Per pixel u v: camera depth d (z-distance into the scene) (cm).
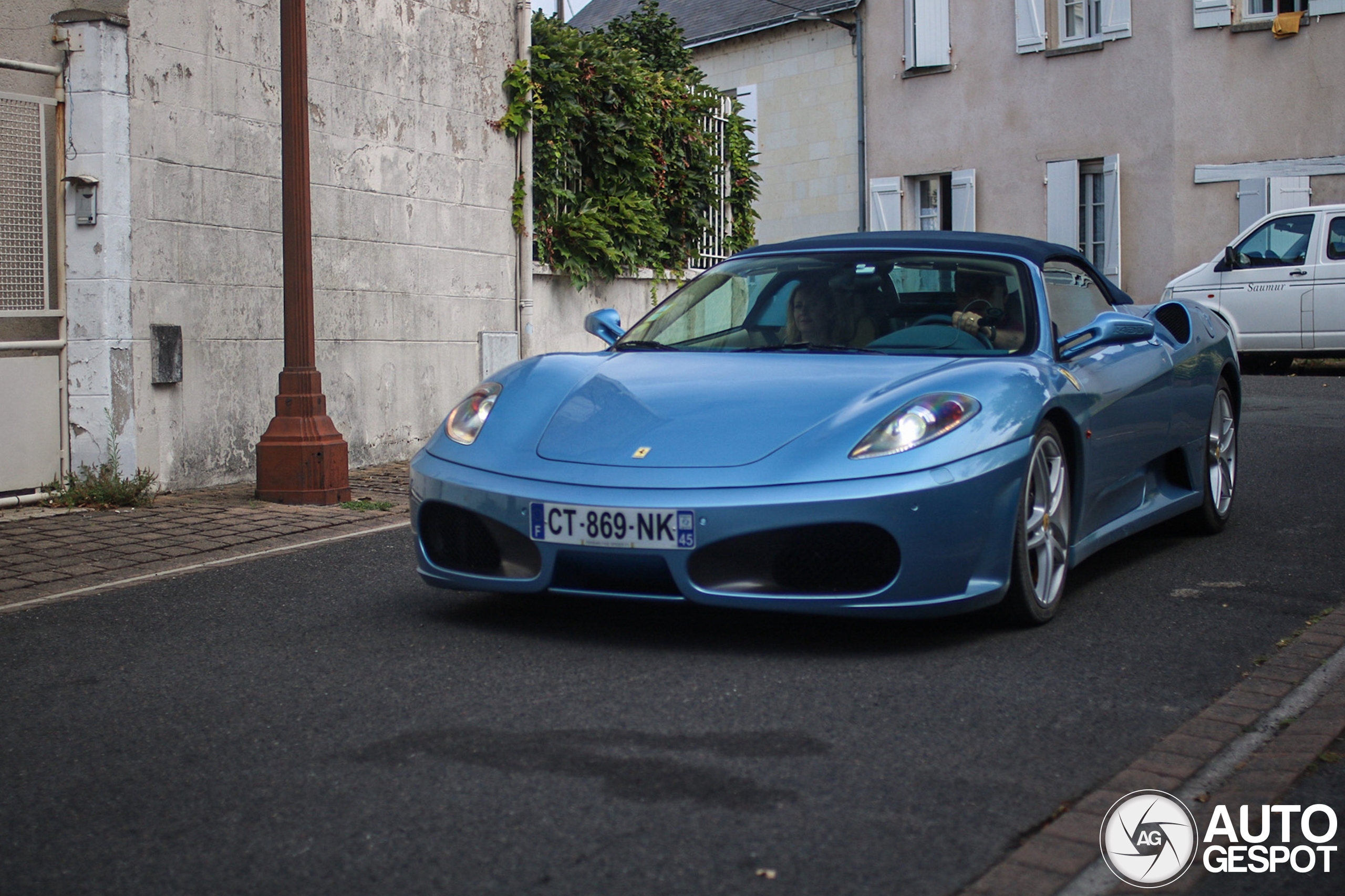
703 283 499
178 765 292
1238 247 1423
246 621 429
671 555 357
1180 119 1809
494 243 973
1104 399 445
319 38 816
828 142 2233
